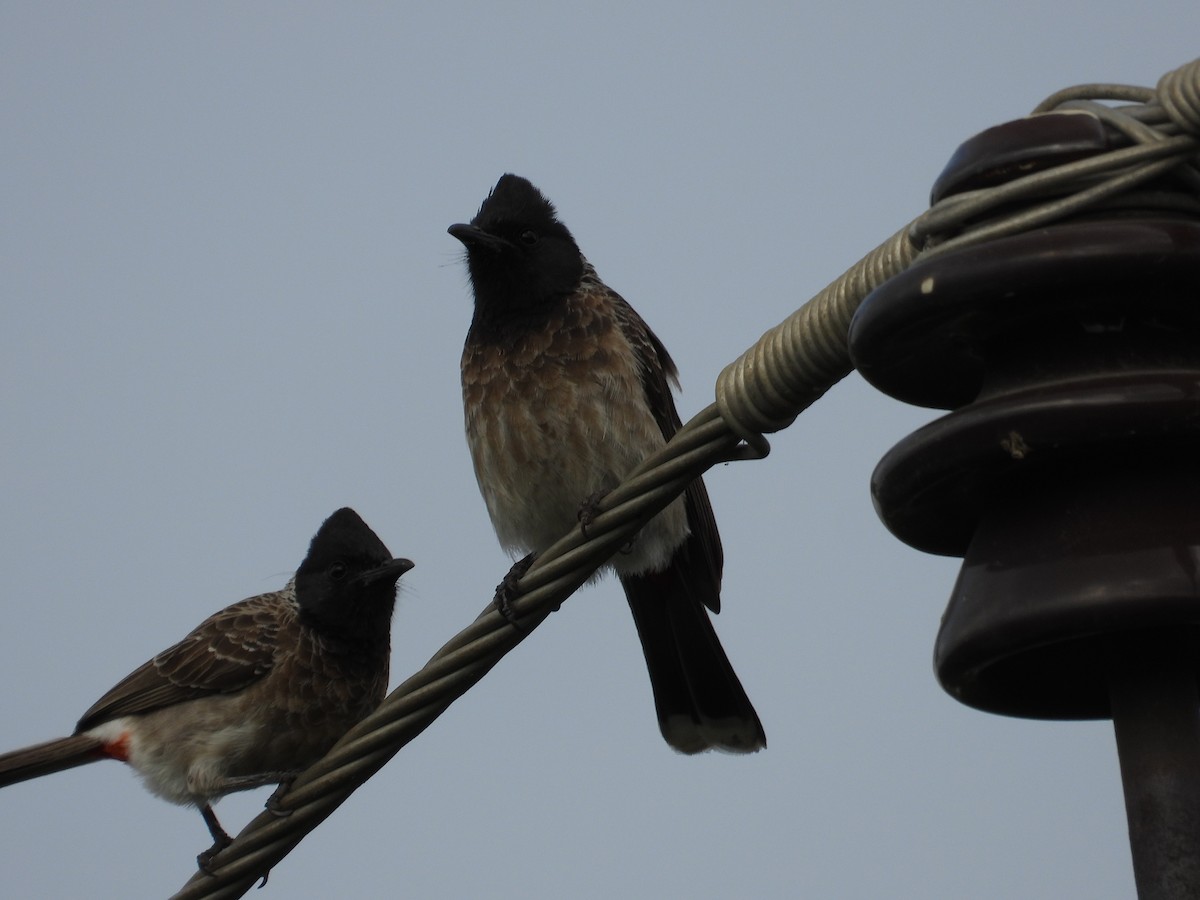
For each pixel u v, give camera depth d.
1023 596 5.44
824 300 7.26
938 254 5.92
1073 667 6.30
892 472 6.00
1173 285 5.70
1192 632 5.68
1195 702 5.57
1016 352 5.96
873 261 7.04
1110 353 5.80
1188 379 5.51
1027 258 5.63
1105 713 6.36
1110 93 6.01
